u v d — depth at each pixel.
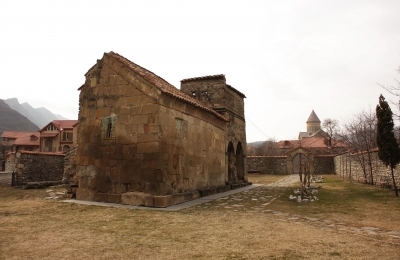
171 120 12.27
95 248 5.71
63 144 60.88
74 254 5.36
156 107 11.47
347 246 5.93
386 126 14.77
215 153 17.44
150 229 7.33
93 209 10.15
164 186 11.25
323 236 6.76
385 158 14.62
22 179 19.61
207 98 20.95
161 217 8.88
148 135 11.48
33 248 5.69
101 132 12.52
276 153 69.94
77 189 12.71
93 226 7.61
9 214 9.23
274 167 43.00
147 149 11.43
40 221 8.18
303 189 15.52
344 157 31.61
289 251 5.59
